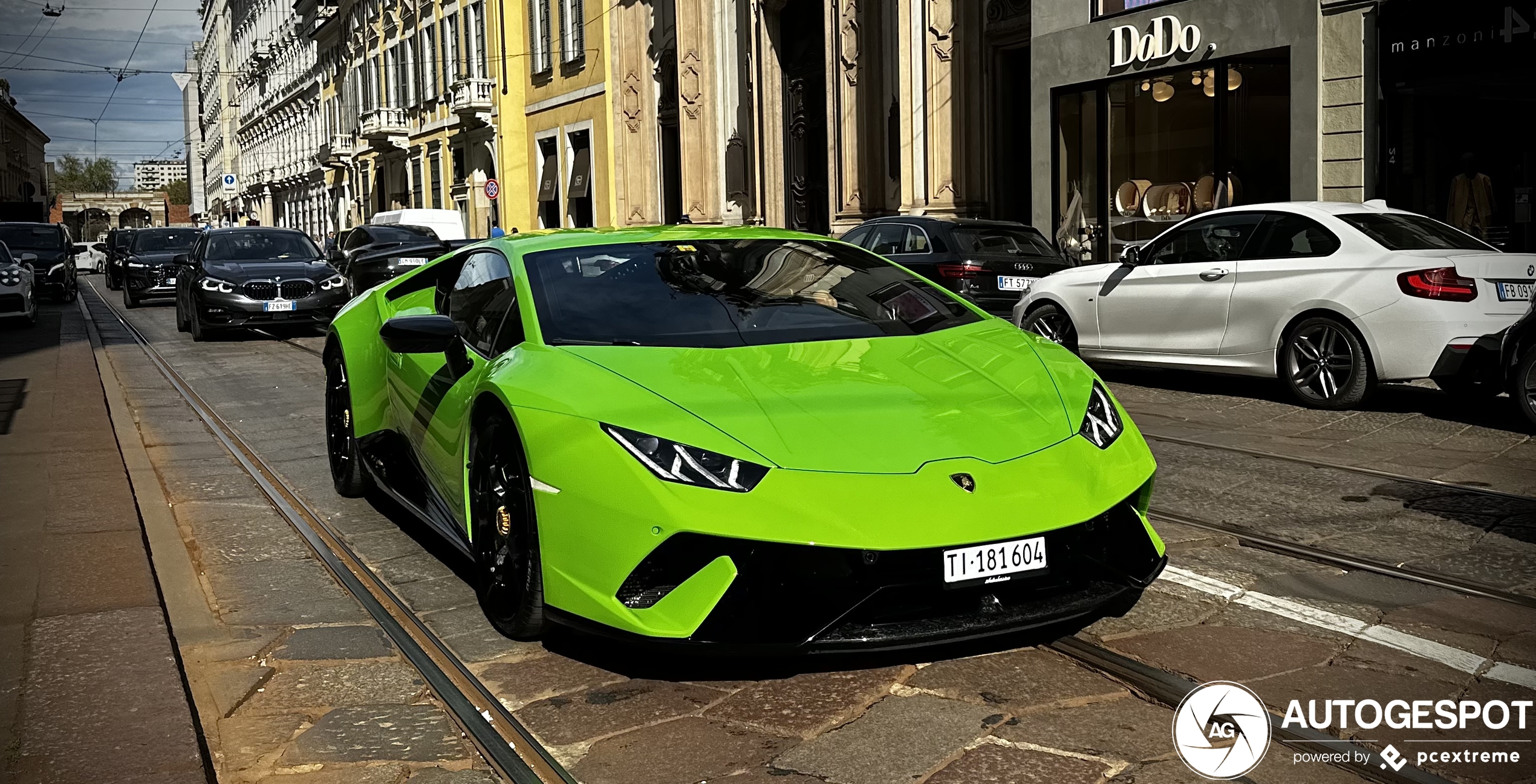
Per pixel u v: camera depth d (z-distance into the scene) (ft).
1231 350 29.78
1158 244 31.78
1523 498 19.01
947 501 11.02
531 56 121.39
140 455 24.49
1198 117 49.90
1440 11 40.65
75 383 36.78
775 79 82.33
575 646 12.99
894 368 13.03
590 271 15.20
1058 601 11.53
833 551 10.71
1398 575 15.02
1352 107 43.86
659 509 10.94
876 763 9.98
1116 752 10.06
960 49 62.08
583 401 12.11
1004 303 39.40
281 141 235.20
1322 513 18.25
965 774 9.72
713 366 12.78
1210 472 21.38
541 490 11.98
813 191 80.33
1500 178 39.37
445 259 18.61
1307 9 44.91
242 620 14.29
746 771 9.94
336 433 21.07
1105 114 54.34
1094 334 33.06
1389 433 24.90
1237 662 12.08
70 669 12.25
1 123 347.97
